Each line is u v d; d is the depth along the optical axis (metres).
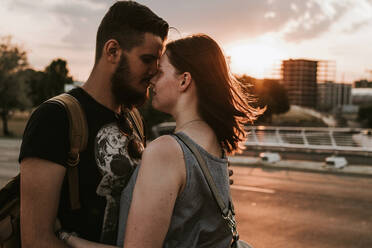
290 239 4.74
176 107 1.19
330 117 76.00
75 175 1.29
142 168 1.02
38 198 1.17
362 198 7.14
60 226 1.32
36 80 43.00
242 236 4.84
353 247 4.50
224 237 1.16
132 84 1.38
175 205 1.04
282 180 9.00
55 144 1.21
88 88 1.42
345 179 9.25
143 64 1.37
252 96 1.39
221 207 1.10
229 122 1.19
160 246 1.00
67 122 1.26
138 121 1.70
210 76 1.15
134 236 0.98
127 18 1.34
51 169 1.20
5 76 30.22
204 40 1.18
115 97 1.44
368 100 135.12
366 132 14.77
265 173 10.11
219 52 1.19
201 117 1.18
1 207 1.27
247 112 1.26
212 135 1.18
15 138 27.28
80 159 1.32
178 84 1.17
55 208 1.21
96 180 1.35
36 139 1.19
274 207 6.34
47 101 1.28
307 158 12.65
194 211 1.06
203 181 1.06
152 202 0.98
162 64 1.20
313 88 141.75
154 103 1.24
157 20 1.38
